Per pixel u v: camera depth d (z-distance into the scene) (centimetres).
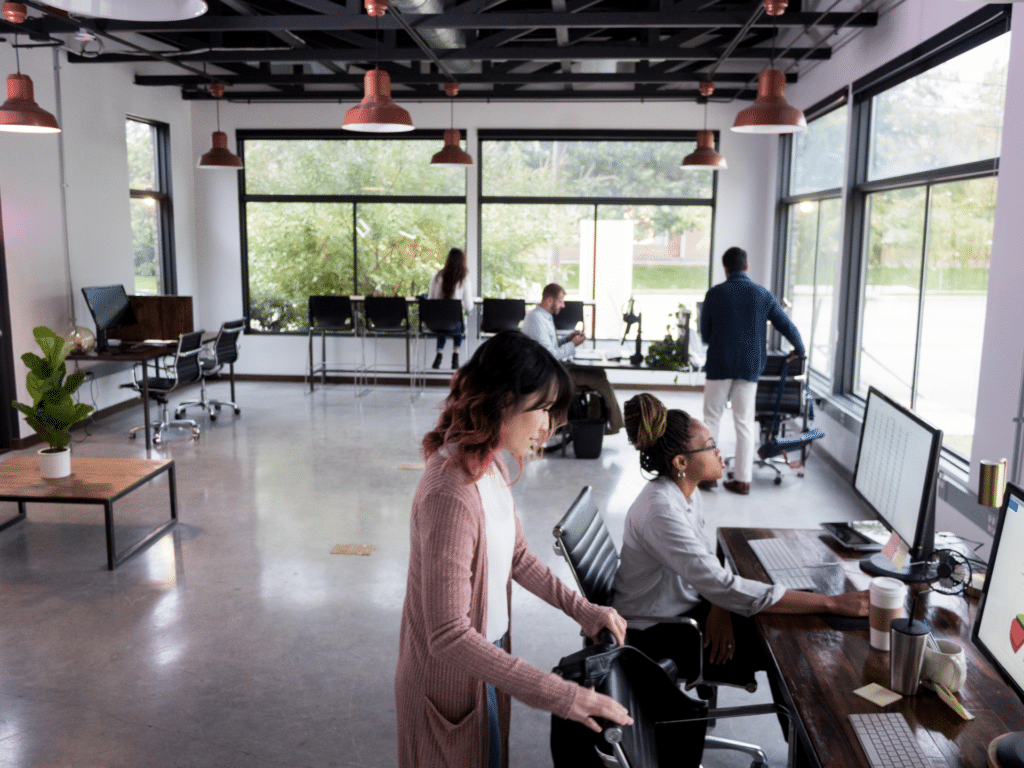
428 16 527
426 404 842
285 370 968
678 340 646
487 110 905
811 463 634
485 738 155
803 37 712
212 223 943
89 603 367
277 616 356
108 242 766
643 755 166
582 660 156
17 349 644
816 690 172
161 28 547
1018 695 149
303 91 884
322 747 261
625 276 930
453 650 138
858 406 601
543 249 934
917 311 503
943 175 453
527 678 137
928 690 172
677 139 902
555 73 752
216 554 428
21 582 390
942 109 463
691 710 178
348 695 292
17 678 302
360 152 925
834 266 665
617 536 465
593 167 916
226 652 323
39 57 664
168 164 887
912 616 175
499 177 923
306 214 943
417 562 152
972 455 390
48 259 681
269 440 682
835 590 222
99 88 745
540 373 146
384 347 959
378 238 940
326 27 535
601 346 931
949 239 455
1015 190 353
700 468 235
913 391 510
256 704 286
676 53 641
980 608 170
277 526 472
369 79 447
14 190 639
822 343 702
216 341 745
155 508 502
